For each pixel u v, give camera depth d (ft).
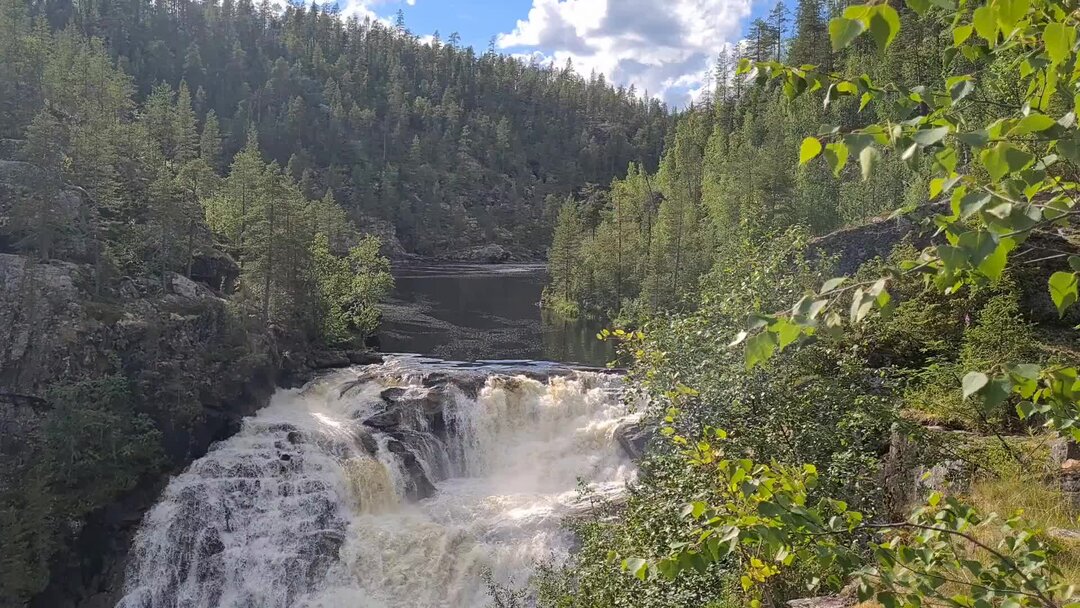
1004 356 44.32
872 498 36.14
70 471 81.71
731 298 42.06
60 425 81.87
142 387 92.12
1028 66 10.41
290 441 93.91
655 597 35.88
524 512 82.48
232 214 198.59
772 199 188.85
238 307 117.39
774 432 37.81
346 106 561.02
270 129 473.67
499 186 585.22
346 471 87.71
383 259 207.41
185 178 229.04
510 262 469.57
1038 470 33.78
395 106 588.09
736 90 371.15
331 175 461.78
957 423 42.06
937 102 10.30
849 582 29.66
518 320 212.84
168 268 123.54
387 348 162.09
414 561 77.25
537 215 554.46
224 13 595.88
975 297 53.78
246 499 84.48
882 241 80.23
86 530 80.43
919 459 38.34
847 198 177.68
